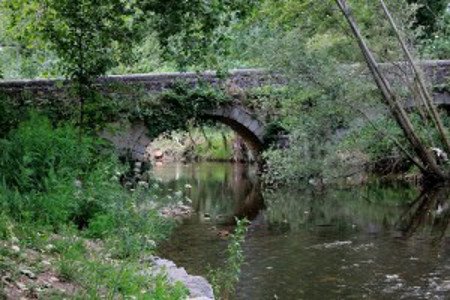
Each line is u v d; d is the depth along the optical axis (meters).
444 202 18.06
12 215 8.16
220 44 13.11
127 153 22.52
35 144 9.80
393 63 20.36
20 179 9.09
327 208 17.45
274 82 24.33
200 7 12.23
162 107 23.05
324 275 9.65
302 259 10.79
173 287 6.57
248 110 24.55
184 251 11.29
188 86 23.53
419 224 14.43
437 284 9.05
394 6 20.50
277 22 21.25
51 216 8.53
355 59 20.91
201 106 23.72
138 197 10.26
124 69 22.91
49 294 5.32
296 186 22.02
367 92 20.61
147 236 8.14
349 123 21.14
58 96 19.45
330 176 21.31
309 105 21.23
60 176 9.57
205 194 21.66
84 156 10.54
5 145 9.60
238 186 24.25
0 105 13.51
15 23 14.67
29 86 20.16
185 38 12.79
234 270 9.01
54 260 6.50
